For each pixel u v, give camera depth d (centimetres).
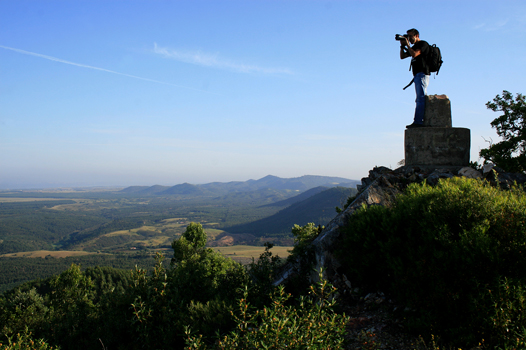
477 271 445
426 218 547
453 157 905
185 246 2680
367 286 632
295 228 1906
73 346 765
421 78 926
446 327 455
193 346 465
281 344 382
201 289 865
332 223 801
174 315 694
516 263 434
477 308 418
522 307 396
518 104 1867
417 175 888
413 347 454
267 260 916
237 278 863
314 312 447
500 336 393
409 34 939
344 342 495
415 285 497
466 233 476
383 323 527
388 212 645
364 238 628
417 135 926
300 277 761
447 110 928
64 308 1406
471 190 574
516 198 550
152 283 798
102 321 820
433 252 495
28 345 589
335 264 689
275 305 468
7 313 1697
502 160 1827
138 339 680
